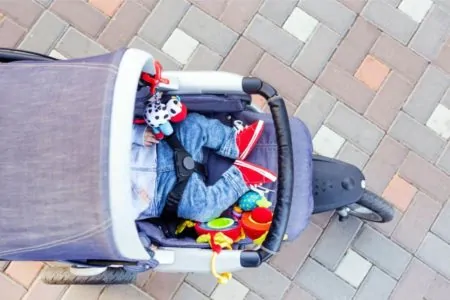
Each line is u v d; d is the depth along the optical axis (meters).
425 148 2.48
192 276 2.39
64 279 2.21
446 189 2.46
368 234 2.43
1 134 1.42
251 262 1.65
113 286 2.37
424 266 2.41
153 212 1.79
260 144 1.91
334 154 2.47
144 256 1.49
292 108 2.50
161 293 2.37
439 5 2.56
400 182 2.46
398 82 2.52
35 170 1.38
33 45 2.52
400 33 2.56
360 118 2.50
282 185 1.62
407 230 2.43
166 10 2.56
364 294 2.39
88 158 1.35
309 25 2.56
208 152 1.96
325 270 2.40
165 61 2.53
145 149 1.81
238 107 1.85
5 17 2.53
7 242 1.41
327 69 2.53
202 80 1.75
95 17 2.55
